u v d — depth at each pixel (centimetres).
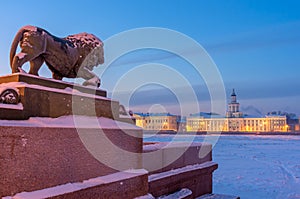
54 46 425
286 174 1484
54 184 328
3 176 281
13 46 395
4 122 292
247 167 1744
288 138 6344
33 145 309
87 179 372
